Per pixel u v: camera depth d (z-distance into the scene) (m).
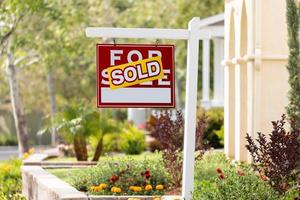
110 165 25.69
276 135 20.73
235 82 33.72
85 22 47.69
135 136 40.62
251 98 30.22
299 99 24.14
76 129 34.34
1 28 41.78
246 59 30.66
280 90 30.00
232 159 34.16
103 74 20.58
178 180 24.84
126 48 20.59
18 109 52.06
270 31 29.88
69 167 31.98
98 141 34.97
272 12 29.84
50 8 44.53
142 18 63.09
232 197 19.88
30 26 47.84
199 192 20.89
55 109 65.88
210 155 29.70
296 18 24.53
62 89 77.19
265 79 29.95
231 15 35.12
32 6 37.75
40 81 76.25
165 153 25.38
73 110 35.06
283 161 20.61
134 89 20.61
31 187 28.28
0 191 31.22
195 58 20.64
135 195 23.42
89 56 50.78
